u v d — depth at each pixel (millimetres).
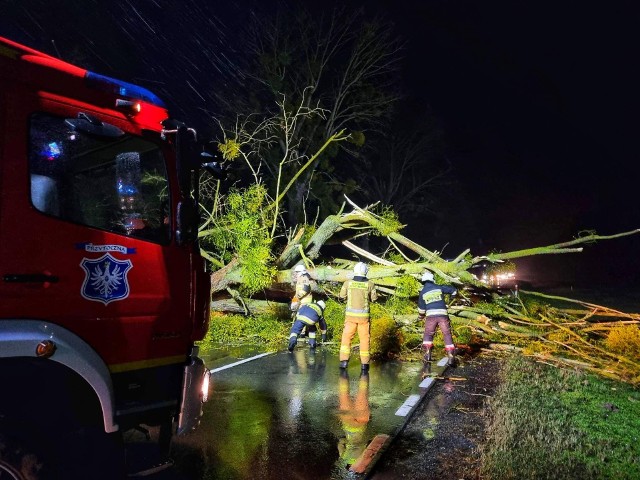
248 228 11375
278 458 4957
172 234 3701
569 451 5164
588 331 9992
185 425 3699
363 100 26516
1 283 2904
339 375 8211
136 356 3455
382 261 12430
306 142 24781
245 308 12062
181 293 3717
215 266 13172
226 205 12234
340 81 26328
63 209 3186
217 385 7594
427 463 4887
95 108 3385
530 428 5820
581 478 4566
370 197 35812
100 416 3258
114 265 3346
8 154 2990
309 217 25938
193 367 3779
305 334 11445
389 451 5176
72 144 3268
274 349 10273
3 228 2938
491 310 10766
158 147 3711
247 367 8742
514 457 5004
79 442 3111
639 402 6902
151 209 3631
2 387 2938
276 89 24000
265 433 5621
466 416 6262
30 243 3018
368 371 8414
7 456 2842
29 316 2996
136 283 3443
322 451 5145
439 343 10141
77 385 3174
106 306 3293
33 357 2998
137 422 3480
